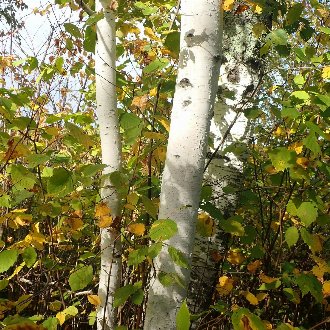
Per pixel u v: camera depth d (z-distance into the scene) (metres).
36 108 2.42
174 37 1.83
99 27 1.91
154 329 1.33
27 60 2.20
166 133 2.10
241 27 2.07
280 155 1.68
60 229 2.13
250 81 2.06
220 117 2.05
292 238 1.70
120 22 2.29
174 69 2.29
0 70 2.68
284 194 2.16
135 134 1.68
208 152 2.03
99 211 1.59
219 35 1.36
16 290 2.31
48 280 1.95
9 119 1.83
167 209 1.34
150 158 1.87
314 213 1.68
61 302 2.01
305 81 1.98
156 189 2.05
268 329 1.45
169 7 2.22
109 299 1.79
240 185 2.05
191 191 1.34
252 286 1.94
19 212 1.71
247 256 2.24
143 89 2.14
